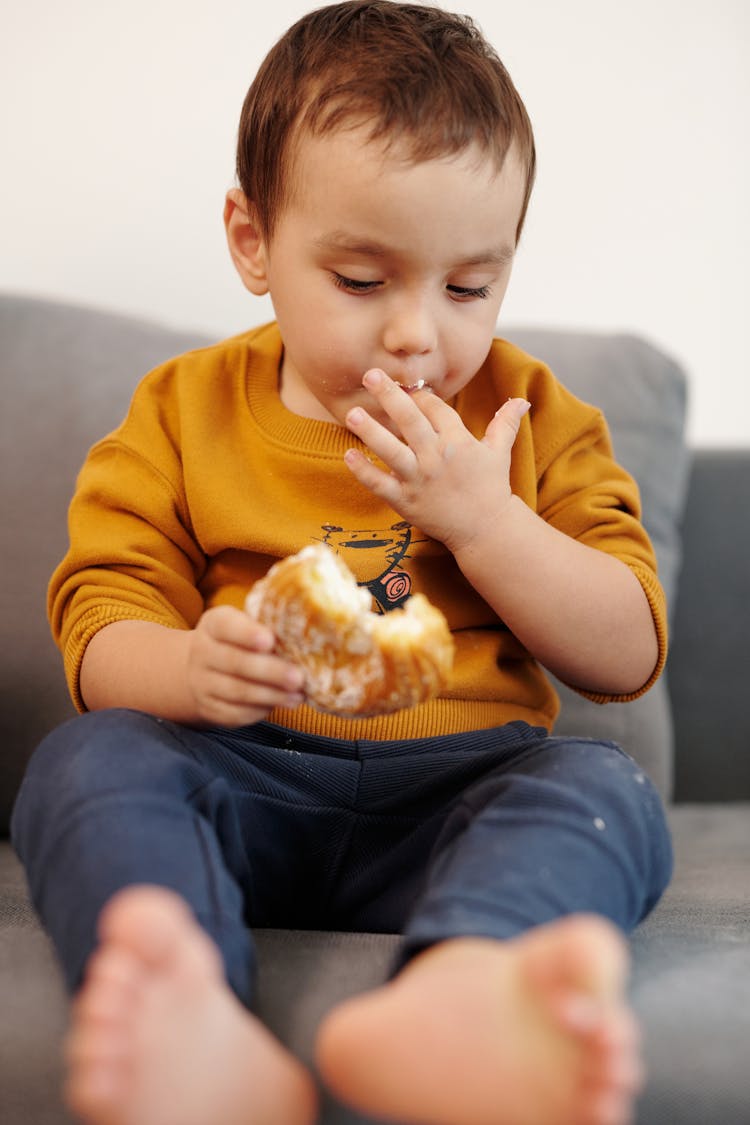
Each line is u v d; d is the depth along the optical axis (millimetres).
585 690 1074
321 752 992
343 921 976
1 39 1779
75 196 1796
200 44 1804
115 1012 551
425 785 958
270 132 1035
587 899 724
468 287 994
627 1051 540
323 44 1043
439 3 1846
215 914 703
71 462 1430
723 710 1627
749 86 1923
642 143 1919
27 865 792
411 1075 575
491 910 686
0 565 1392
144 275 1809
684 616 1640
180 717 928
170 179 1805
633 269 1933
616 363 1579
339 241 970
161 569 1083
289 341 1052
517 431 1072
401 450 958
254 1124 592
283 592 801
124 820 744
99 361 1483
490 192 964
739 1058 697
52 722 1364
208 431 1146
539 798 775
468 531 988
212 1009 589
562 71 1897
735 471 1673
